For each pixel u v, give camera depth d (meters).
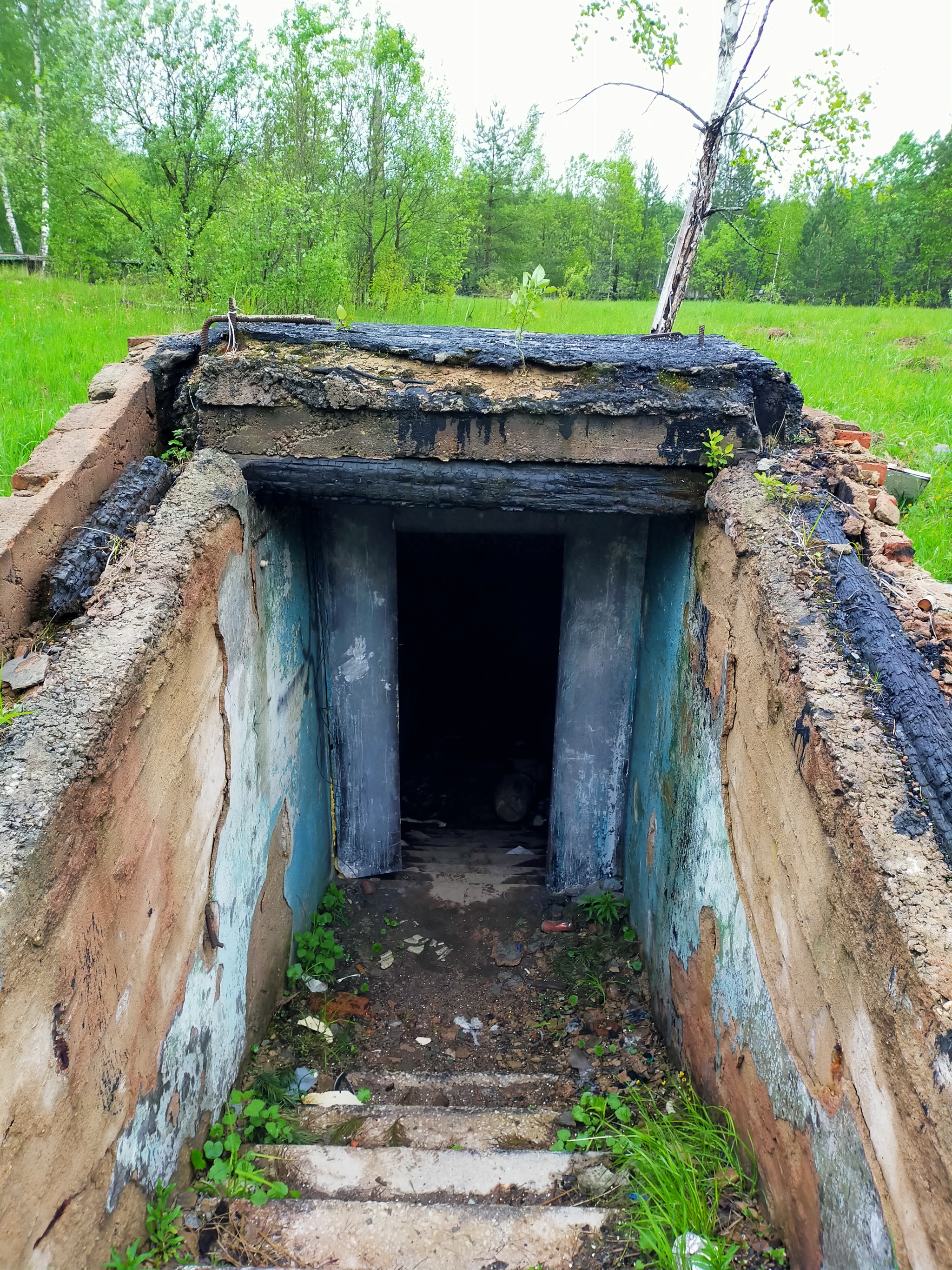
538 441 3.48
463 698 8.37
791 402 3.58
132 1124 2.24
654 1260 2.31
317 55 11.84
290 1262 2.38
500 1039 4.16
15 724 2.00
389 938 4.91
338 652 4.73
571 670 4.75
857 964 1.82
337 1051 3.89
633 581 4.57
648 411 3.42
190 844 2.70
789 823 2.29
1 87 15.65
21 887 1.64
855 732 2.07
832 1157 1.95
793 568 2.68
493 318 12.08
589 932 4.93
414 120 12.98
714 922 3.08
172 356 3.61
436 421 3.46
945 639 2.46
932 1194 1.47
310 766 4.61
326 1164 2.90
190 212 10.26
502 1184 2.83
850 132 6.19
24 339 6.47
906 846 1.79
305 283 9.07
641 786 4.62
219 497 3.08
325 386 3.41
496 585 8.48
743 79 6.32
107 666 2.19
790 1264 2.23
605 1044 3.99
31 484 2.83
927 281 26.75
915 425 6.28
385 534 4.51
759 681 2.64
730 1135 2.78
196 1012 2.81
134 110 11.24
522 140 22.75
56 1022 1.78
